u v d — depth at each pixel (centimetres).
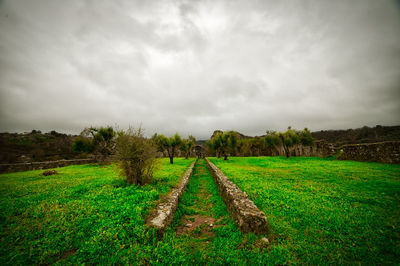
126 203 624
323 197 745
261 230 452
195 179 1389
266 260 349
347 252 369
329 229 470
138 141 972
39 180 1284
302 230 471
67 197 753
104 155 2823
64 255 367
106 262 338
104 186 938
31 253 362
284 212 592
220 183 912
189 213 661
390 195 745
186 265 338
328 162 2195
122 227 448
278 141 3884
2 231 455
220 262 349
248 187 945
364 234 434
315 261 342
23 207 632
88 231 445
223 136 3328
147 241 405
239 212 502
